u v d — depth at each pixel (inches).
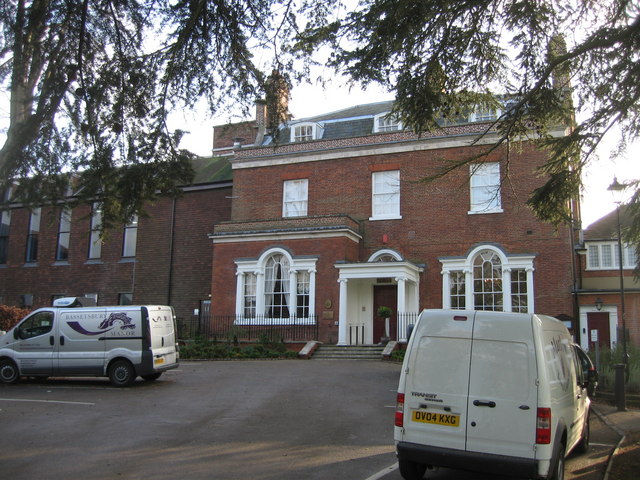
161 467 288.5
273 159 1049.5
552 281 840.3
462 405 254.1
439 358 264.4
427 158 944.3
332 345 871.7
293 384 571.5
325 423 400.5
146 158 325.7
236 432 368.8
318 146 1022.4
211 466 291.1
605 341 816.3
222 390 537.3
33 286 1246.3
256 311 940.6
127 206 333.1
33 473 276.4
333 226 914.7
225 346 883.4
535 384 246.4
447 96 357.7
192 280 1107.9
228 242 987.9
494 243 879.1
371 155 983.0
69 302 812.6
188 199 1146.7
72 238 1229.1
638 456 328.8
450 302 893.8
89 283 1194.0
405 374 267.9
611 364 634.2
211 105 335.0
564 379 279.3
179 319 1083.9
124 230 1188.5
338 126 1096.8
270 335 917.2
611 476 287.0
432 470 306.3
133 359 563.8
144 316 577.3
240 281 962.7
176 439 348.2
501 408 248.1
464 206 906.7
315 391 530.3
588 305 830.5
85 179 316.8
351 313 929.5
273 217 1031.0
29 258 1277.1
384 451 329.7
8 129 296.4
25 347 585.3
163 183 335.3
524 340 254.2
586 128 360.5
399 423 263.7
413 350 270.2
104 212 334.0
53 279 1229.7
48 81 297.3
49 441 340.2
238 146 1226.0
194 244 1122.0
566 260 839.1
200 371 685.3
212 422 398.0
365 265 871.1
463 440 251.0
